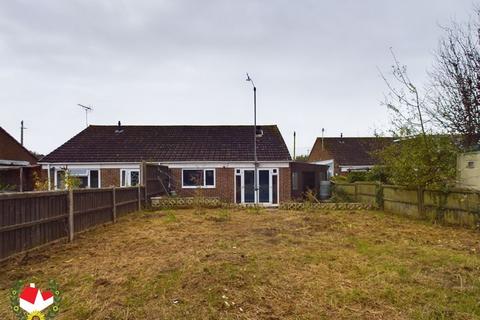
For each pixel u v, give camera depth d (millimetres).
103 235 9797
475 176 11461
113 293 5156
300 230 10484
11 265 6707
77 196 9719
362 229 10797
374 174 18516
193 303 4766
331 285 5508
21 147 27844
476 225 10641
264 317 4387
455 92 12945
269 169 23156
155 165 18594
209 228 10820
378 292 5219
